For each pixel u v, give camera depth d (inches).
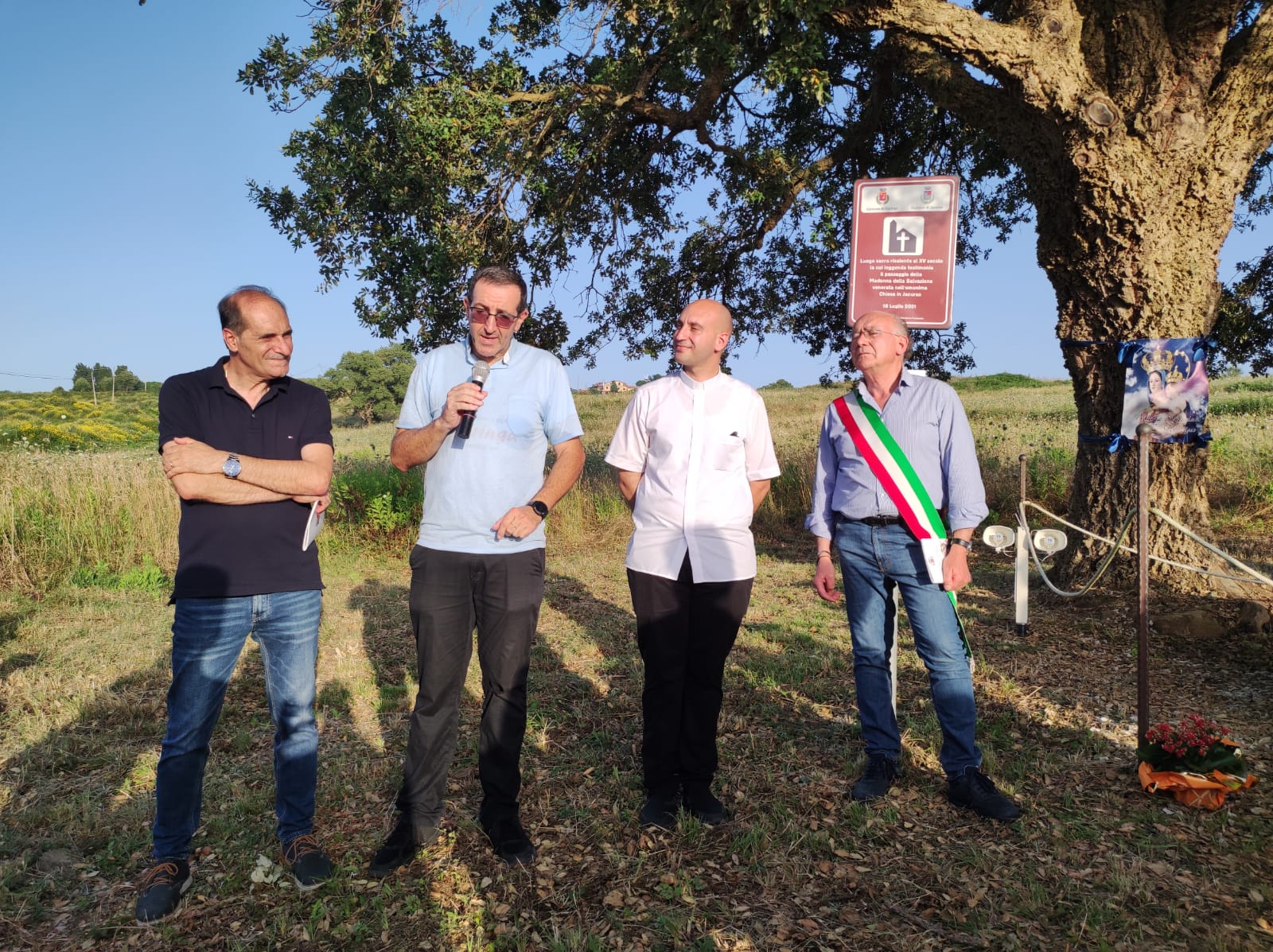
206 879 111.0
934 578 128.3
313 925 100.4
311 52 344.8
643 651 127.5
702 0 242.4
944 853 115.6
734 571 125.1
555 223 421.7
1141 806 128.2
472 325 113.4
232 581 104.0
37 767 148.7
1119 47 245.1
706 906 103.3
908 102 436.1
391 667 213.0
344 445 973.2
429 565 113.6
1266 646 211.2
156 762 150.9
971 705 130.6
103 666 207.2
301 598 109.6
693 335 124.3
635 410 131.3
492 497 113.6
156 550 339.6
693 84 380.8
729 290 493.7
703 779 126.9
